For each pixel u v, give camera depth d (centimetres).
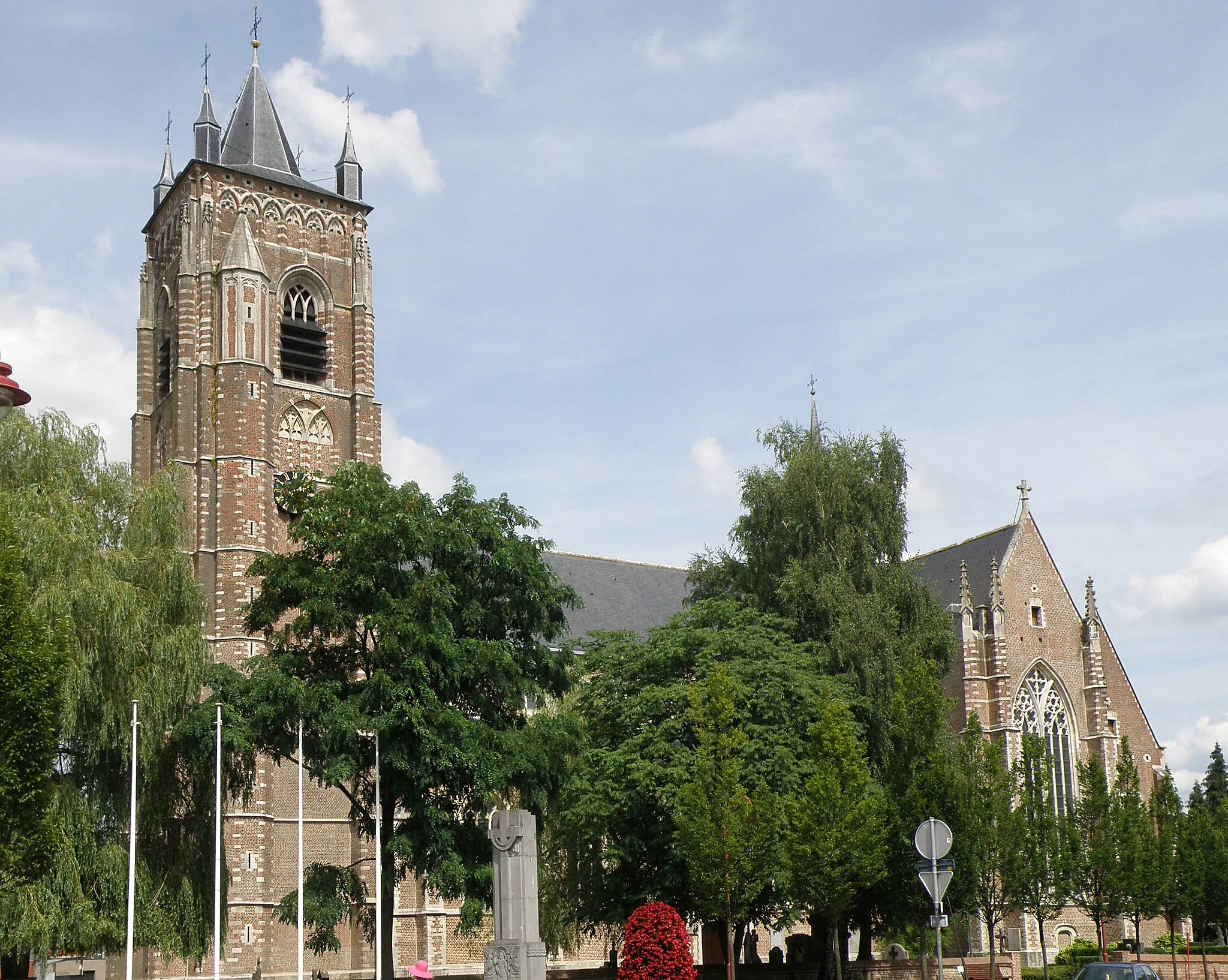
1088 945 8738
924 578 10806
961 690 9775
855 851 5175
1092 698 10150
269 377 8206
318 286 8731
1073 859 6272
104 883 4512
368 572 4906
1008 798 6172
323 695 4738
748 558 7125
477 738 4800
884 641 6500
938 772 5456
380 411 8662
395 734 4716
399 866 5688
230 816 7131
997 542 10331
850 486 7075
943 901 5419
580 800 5784
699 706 5491
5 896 4050
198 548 7788
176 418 8044
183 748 4869
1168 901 6969
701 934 7881
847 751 5444
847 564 6950
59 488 4844
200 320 8169
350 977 7519
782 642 6350
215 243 8344
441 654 4828
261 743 4869
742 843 5222
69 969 8612
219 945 4478
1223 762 15662
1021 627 10038
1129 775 7081
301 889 4644
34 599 4456
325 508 5081
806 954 7262
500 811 4088
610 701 6253
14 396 2756
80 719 4553
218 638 7600
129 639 4716
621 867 6016
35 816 3425
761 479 7150
